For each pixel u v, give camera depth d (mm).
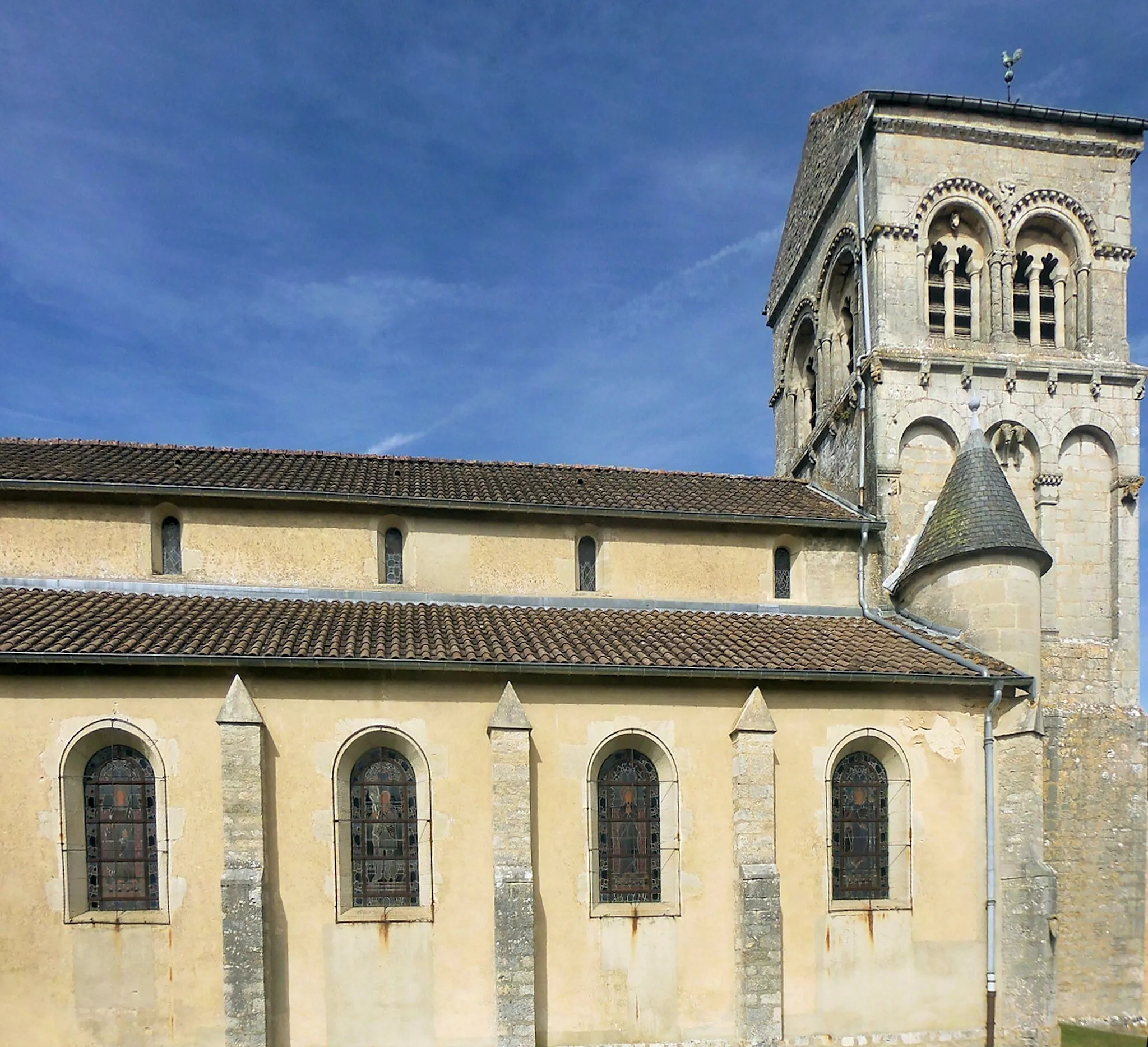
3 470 19656
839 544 22562
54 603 17891
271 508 20328
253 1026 14875
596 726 17094
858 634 20234
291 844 15945
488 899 16297
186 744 15812
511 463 24906
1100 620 22531
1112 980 20328
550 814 16766
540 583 21203
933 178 23422
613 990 16484
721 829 17234
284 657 15797
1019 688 18516
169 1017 15219
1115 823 21172
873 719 18047
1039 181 23781
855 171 24484
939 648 18969
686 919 16859
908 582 21391
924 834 17875
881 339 22906
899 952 17453
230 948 14898
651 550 21828
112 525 19625
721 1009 16734
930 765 18109
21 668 15430
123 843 15758
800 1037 16891
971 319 23922
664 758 17297
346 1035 15656
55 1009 15031
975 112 23578
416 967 15961
